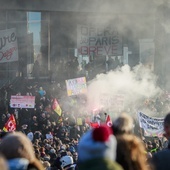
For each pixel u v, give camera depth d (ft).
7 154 30.66
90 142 28.91
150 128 130.52
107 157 29.01
